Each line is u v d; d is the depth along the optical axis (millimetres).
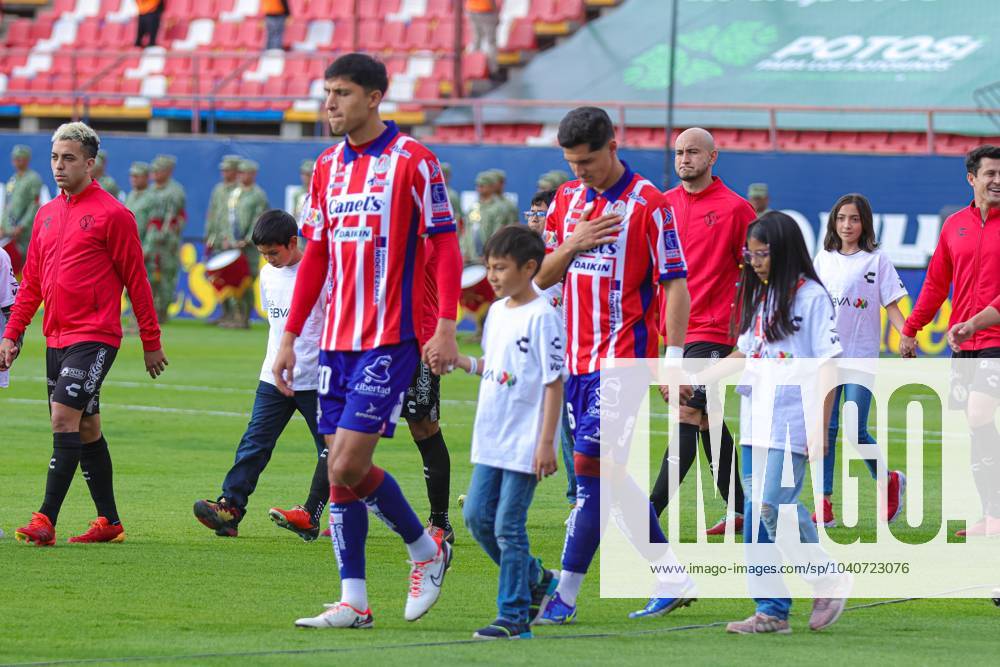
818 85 77750
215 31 94375
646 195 19031
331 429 18562
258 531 26188
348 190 18266
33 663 16016
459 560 23938
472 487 17969
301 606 19688
